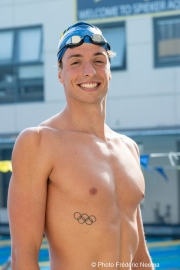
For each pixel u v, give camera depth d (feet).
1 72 56.70
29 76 55.83
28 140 7.75
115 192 7.94
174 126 51.57
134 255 8.69
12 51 55.98
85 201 7.63
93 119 8.30
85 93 8.09
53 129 8.00
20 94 56.39
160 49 51.60
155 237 49.32
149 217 51.03
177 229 49.16
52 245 7.80
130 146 8.82
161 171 23.00
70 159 7.77
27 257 7.54
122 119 52.80
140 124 52.39
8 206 7.77
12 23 55.62
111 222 7.72
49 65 55.11
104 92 8.30
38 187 7.66
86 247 7.57
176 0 50.06
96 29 8.46
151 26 51.11
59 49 8.46
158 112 51.96
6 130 56.70
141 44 51.70
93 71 8.07
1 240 49.37
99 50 8.23
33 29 55.11
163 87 51.83
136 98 52.49
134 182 8.20
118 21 50.88
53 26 54.29
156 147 51.42
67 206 7.64
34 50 55.26
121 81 52.70
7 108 56.70
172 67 51.44
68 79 8.18
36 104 55.83
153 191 51.21
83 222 7.58
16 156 7.77
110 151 8.25
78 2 49.62
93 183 7.70
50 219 7.73
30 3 55.01
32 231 7.61
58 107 55.26
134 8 50.44
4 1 55.67
